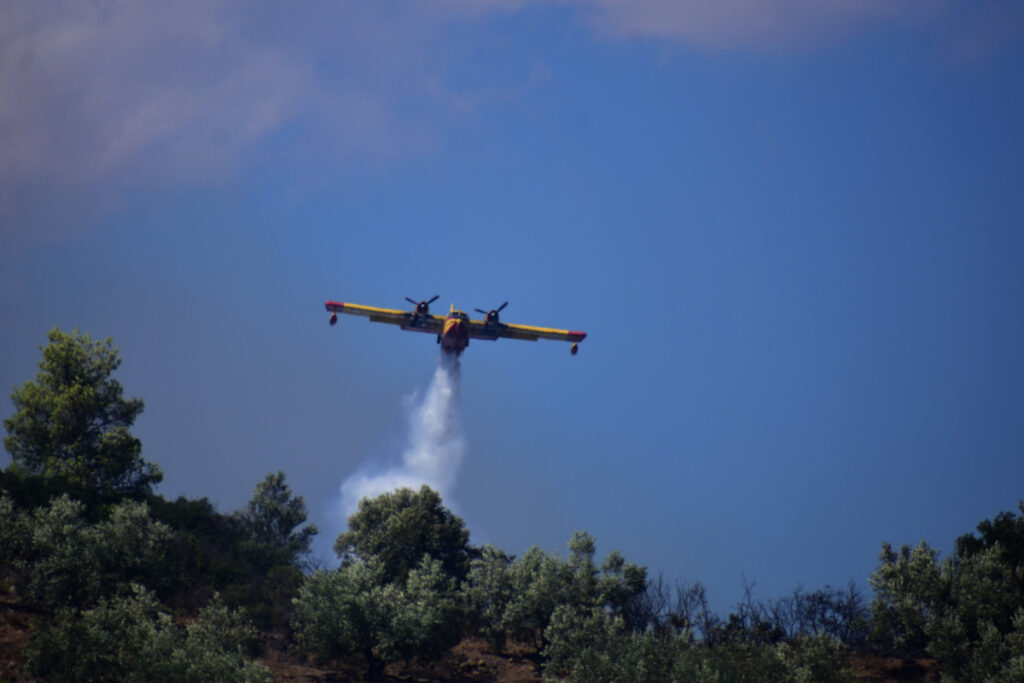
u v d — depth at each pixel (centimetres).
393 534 16612
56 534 13338
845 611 14562
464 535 17000
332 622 13038
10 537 13162
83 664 10769
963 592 12825
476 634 15288
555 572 14912
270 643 13900
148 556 13700
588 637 13438
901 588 13262
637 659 12312
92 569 13012
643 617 14638
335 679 13138
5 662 11119
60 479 16188
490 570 15350
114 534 13750
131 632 11250
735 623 14312
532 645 15212
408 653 13250
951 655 12306
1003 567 13175
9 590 13025
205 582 14950
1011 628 12494
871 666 13612
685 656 12219
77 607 12750
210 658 11256
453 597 14725
